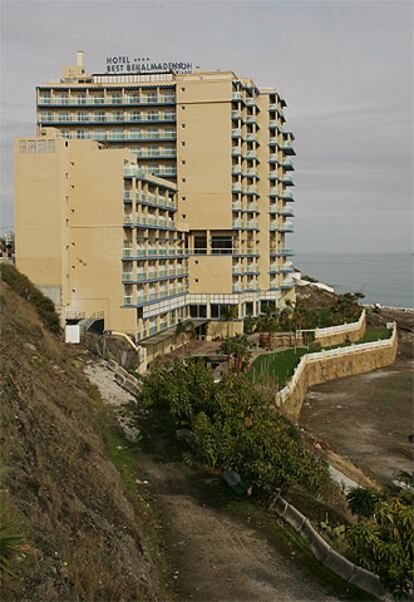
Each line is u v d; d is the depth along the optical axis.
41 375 38.81
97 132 97.69
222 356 75.94
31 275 70.19
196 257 94.75
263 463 30.11
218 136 93.38
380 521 23.41
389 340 92.75
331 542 28.11
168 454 38.22
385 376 83.19
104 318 72.56
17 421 27.88
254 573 25.33
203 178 94.00
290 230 111.38
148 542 26.80
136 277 73.12
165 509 30.91
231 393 36.31
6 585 16.91
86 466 28.95
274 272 105.69
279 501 31.56
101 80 99.50
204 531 28.80
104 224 72.31
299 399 66.38
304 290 140.50
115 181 72.06
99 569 20.67
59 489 24.56
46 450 27.25
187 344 89.88
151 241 81.19
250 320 95.19
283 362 75.00
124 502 28.64
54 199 70.00
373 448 54.06
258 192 101.62
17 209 70.44
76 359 54.38
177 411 37.00
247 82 98.38
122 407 45.16
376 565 22.34
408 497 28.45
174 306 88.06
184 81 93.88
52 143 69.94
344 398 71.19
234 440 31.45
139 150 97.56
